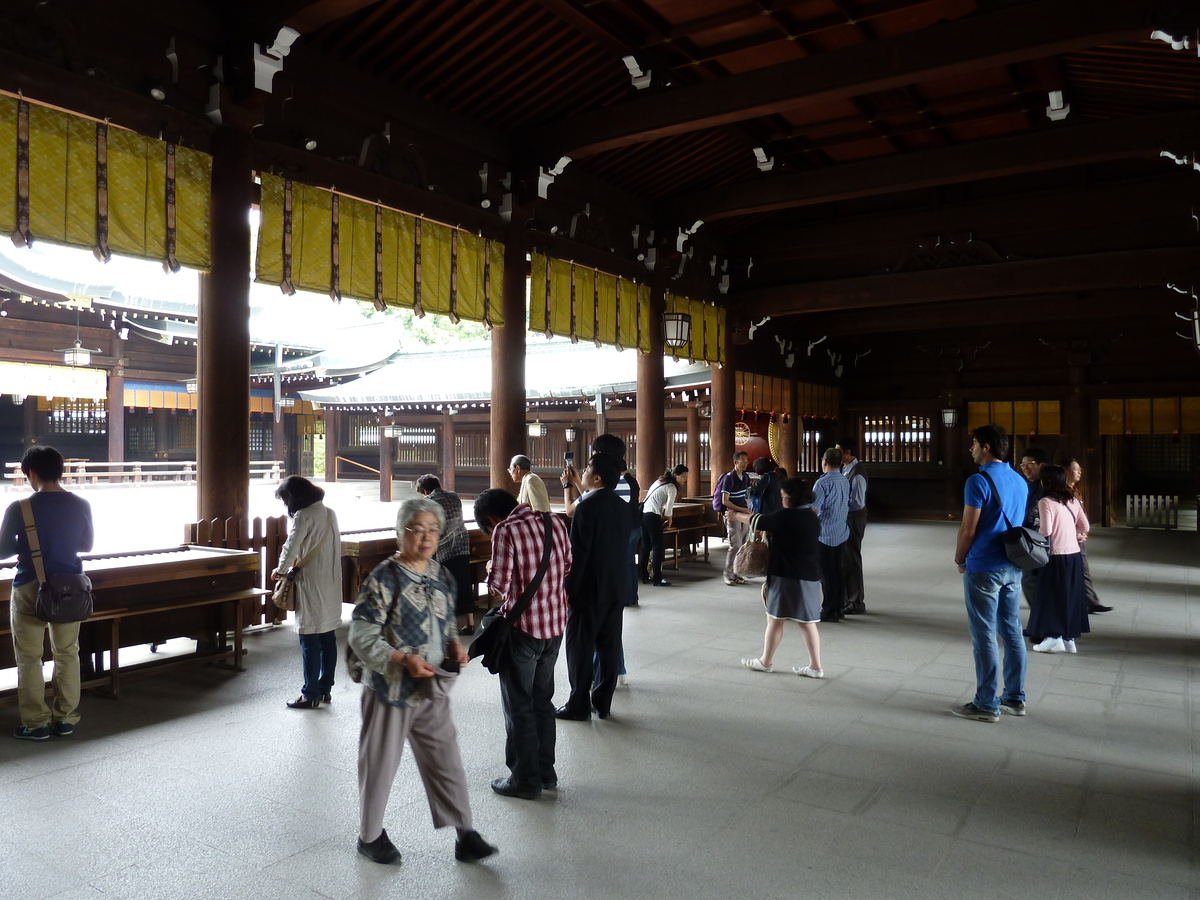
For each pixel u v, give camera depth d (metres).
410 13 7.70
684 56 8.75
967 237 13.31
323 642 5.43
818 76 8.17
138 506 20.59
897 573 11.81
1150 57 8.45
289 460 34.59
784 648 7.22
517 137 9.93
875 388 21.14
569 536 5.11
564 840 3.60
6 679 5.92
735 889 3.19
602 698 5.25
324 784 4.18
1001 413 19.66
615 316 12.05
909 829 3.72
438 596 3.38
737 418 18.81
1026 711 5.44
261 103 7.02
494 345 10.17
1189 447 25.97
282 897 3.11
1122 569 12.21
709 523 14.28
